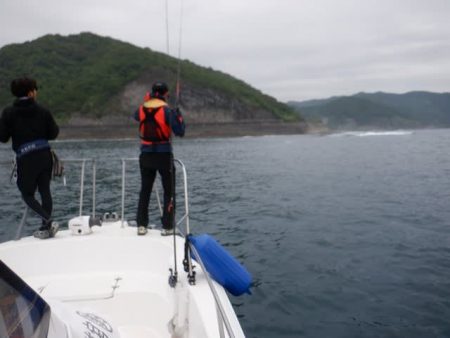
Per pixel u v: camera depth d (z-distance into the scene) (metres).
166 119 3.72
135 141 79.00
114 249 3.70
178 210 12.36
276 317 5.02
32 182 3.79
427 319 4.84
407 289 5.73
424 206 12.05
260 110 118.94
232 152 44.50
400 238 8.47
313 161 30.53
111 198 14.09
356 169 23.80
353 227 9.56
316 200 13.59
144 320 3.12
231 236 9.00
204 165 29.08
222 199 14.30
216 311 2.37
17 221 10.70
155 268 3.59
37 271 3.56
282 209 12.12
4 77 104.44
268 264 7.00
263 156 37.81
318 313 5.11
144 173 3.93
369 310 5.14
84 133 89.81
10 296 1.61
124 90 105.69
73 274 3.61
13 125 3.76
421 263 6.82
